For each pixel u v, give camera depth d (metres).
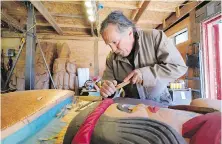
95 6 2.55
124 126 0.35
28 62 2.17
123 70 1.12
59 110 0.85
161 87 0.93
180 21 3.11
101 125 0.37
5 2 2.78
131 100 0.79
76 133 0.37
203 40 2.46
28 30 2.20
